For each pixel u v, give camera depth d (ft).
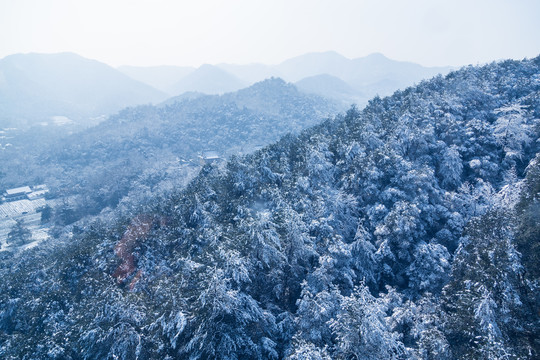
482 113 197.57
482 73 258.37
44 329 116.26
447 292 99.81
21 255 252.83
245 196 168.14
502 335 75.82
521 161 164.76
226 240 117.39
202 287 89.92
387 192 149.59
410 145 175.83
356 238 131.23
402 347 81.41
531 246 84.64
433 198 148.15
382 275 130.00
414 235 130.62
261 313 92.27
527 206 97.40
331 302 93.50
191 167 595.47
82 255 157.28
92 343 95.14
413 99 231.71
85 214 433.89
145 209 227.61
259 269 112.06
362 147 184.55
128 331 88.17
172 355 87.40
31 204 517.14
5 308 140.56
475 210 138.72
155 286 119.75
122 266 144.05
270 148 231.91
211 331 84.69
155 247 153.99
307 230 128.16
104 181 509.76
